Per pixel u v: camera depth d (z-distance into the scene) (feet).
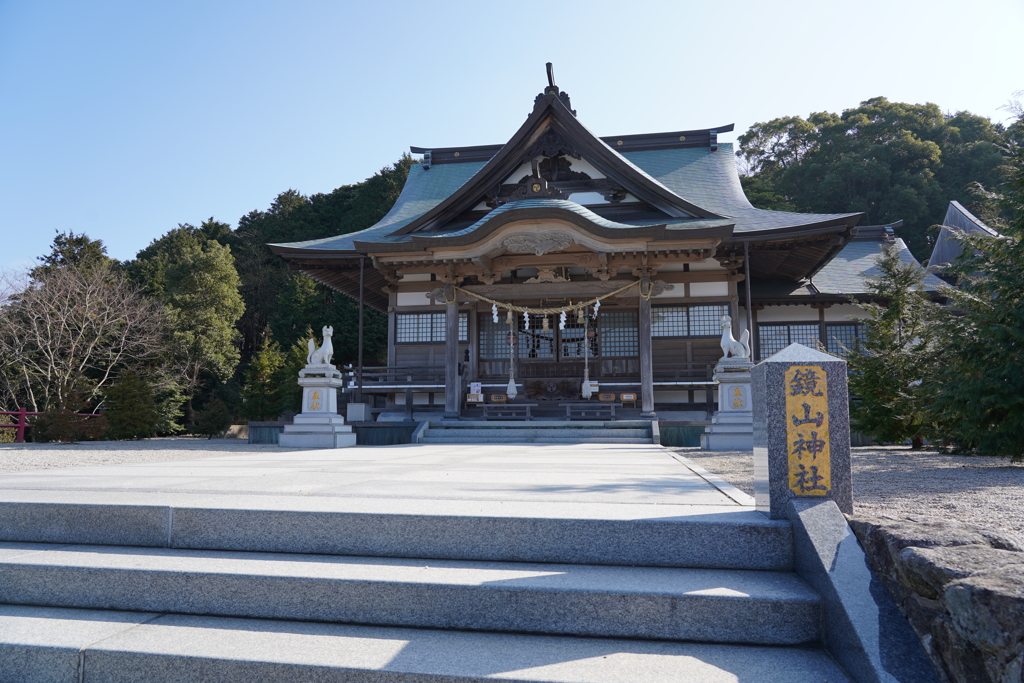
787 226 50.49
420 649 7.71
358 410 54.60
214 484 14.07
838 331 59.11
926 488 14.23
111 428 63.77
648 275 50.01
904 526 8.03
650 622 8.02
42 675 7.82
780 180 139.95
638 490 13.12
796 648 7.77
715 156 71.05
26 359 78.13
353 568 9.24
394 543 10.00
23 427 54.65
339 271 63.21
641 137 73.61
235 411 109.60
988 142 121.80
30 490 12.85
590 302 50.78
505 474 17.16
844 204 128.26
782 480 9.60
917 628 6.90
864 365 38.99
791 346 10.12
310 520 10.27
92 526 10.91
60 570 9.41
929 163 124.26
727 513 10.07
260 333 143.95
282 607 8.77
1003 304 22.07
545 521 9.62
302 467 20.10
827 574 7.80
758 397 10.52
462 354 59.52
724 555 9.26
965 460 24.38
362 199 144.46
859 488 14.29
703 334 56.70
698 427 41.83
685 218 56.65
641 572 9.02
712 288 57.06
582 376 58.03
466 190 57.98
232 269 119.55
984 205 24.63
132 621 8.75
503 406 50.52
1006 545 7.51
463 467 20.01
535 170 49.37
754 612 7.91
